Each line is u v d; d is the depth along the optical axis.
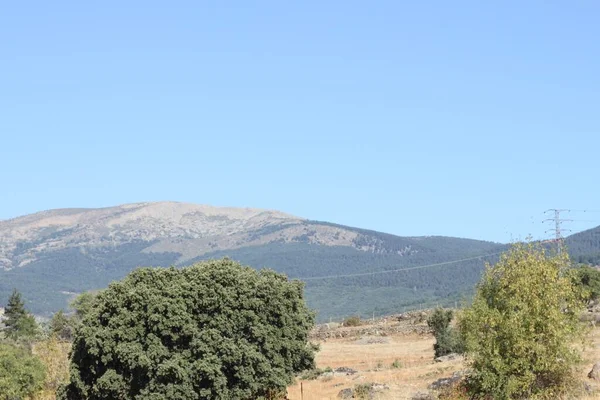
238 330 37.88
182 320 36.94
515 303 32.91
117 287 38.59
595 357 41.97
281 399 40.34
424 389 41.72
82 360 38.78
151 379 36.62
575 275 34.25
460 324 34.47
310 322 41.44
